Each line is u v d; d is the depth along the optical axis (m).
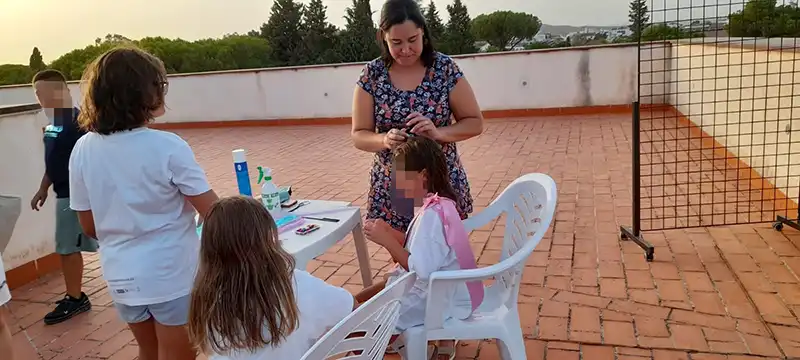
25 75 19.56
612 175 6.06
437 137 2.45
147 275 1.92
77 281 3.65
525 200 2.44
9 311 3.80
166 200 1.92
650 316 3.05
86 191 2.02
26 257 4.30
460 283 2.20
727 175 5.68
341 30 25.70
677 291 3.30
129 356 3.13
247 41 23.36
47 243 4.45
